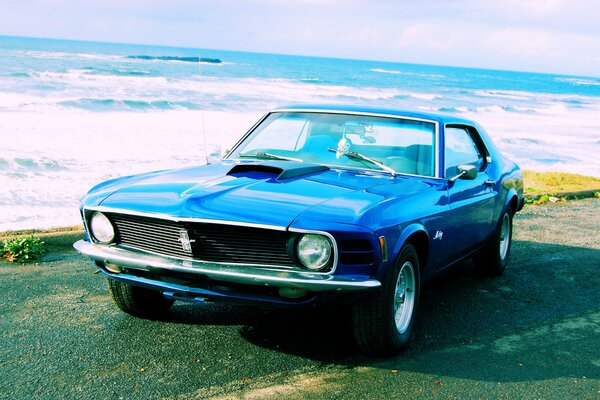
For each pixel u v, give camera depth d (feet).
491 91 288.30
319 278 10.71
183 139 63.31
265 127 16.58
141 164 48.42
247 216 10.94
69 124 70.85
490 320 15.40
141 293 13.76
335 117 15.93
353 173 14.07
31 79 130.31
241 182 12.60
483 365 12.32
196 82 160.56
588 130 133.49
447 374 11.74
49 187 38.70
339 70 374.43
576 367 12.52
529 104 220.64
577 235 27.78
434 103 185.06
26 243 20.08
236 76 213.05
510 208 20.57
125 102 97.40
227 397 10.31
